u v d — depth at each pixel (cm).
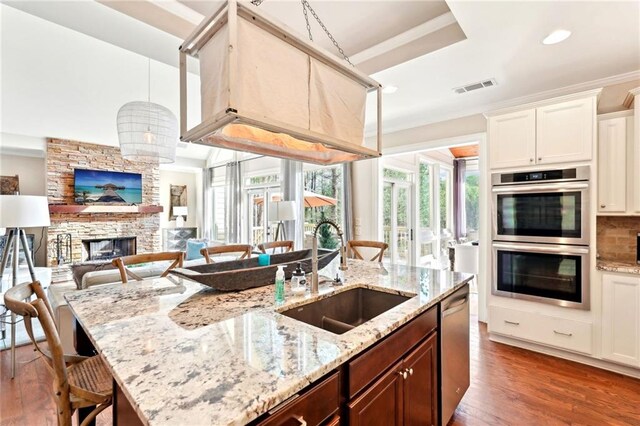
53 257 600
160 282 194
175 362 91
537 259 281
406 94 331
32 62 366
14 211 294
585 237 257
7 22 294
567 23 206
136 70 389
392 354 129
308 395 88
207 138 166
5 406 212
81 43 333
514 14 197
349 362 105
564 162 267
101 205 651
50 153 593
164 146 316
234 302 151
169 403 71
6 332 333
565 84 305
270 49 133
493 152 306
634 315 239
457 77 288
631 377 242
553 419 195
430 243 644
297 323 124
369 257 462
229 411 68
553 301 272
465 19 202
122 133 301
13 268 312
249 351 98
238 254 539
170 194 883
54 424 194
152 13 202
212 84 130
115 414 100
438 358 171
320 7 220
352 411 104
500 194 302
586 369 255
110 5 185
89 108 486
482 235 369
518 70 276
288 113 139
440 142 401
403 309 144
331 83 163
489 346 302
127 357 94
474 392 225
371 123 431
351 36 259
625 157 262
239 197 720
